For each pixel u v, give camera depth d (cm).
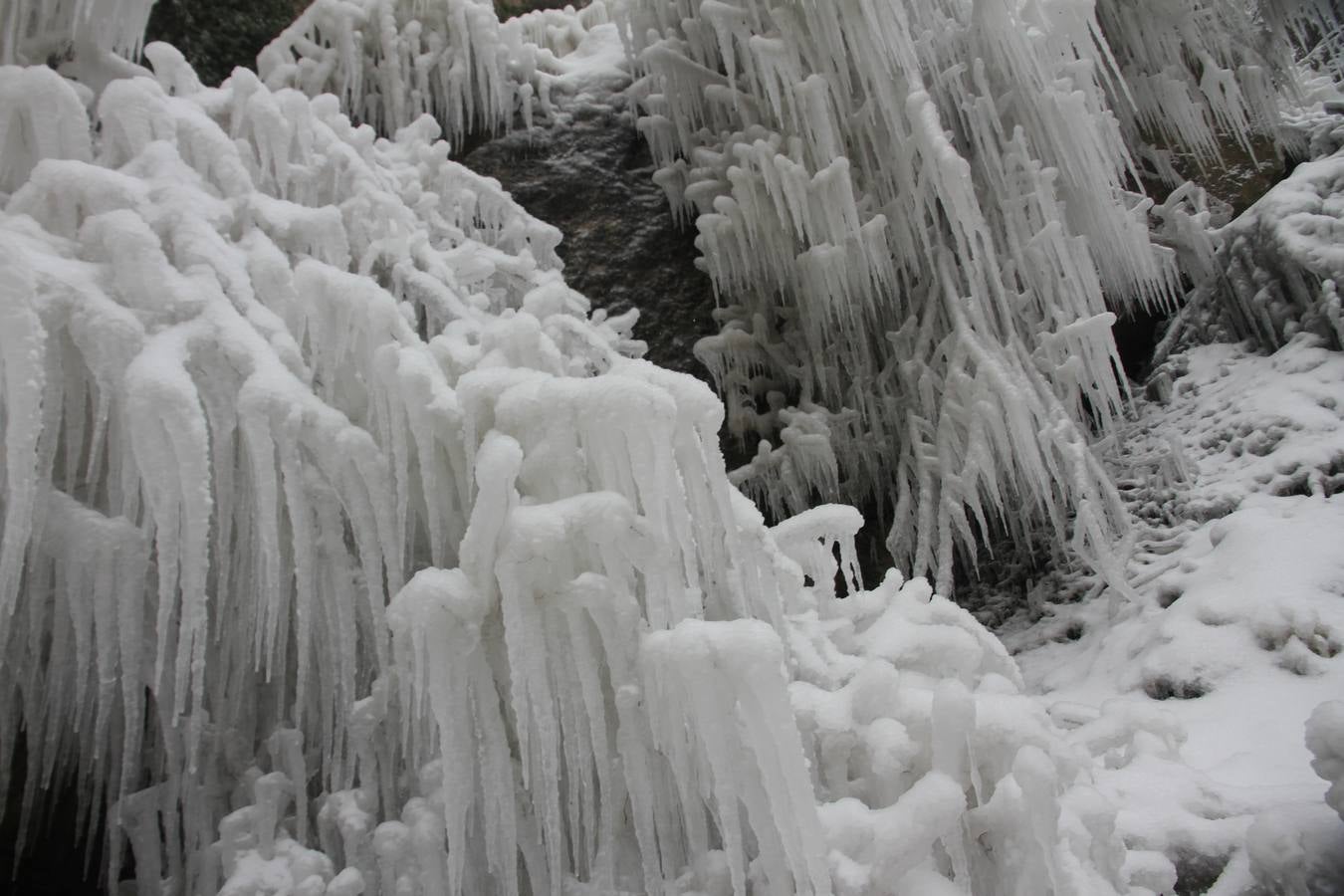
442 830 226
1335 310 522
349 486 238
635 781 222
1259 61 736
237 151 310
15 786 270
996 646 301
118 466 227
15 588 190
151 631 253
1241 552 411
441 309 346
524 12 803
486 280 424
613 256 618
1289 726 304
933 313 573
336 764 253
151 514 224
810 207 544
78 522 214
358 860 231
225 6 562
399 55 604
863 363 597
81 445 224
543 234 494
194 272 241
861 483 591
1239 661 352
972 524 592
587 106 675
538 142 644
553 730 212
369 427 264
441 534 267
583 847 245
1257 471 480
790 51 538
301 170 346
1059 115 535
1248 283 591
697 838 225
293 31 575
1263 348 582
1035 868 206
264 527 220
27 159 260
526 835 233
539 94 665
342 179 369
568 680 225
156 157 272
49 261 216
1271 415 505
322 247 309
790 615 296
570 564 223
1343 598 358
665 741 222
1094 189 539
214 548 254
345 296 257
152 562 246
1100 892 207
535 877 233
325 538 245
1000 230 569
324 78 577
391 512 241
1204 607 386
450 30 620
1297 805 229
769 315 619
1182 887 239
